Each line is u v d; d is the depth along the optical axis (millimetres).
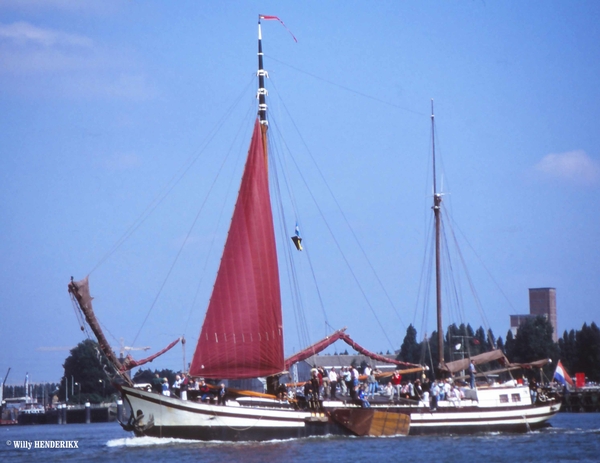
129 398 95562
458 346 126812
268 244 104438
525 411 114812
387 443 99125
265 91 108562
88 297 94000
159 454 88000
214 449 91062
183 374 100000
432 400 110125
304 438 99938
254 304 102250
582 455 89812
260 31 109812
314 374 102750
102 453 90875
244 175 104062
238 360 100938
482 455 89250
